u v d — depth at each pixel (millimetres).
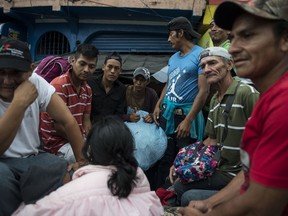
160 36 8906
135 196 2191
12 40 2404
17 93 2344
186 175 3205
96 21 8906
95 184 2094
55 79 3855
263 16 1321
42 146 3564
